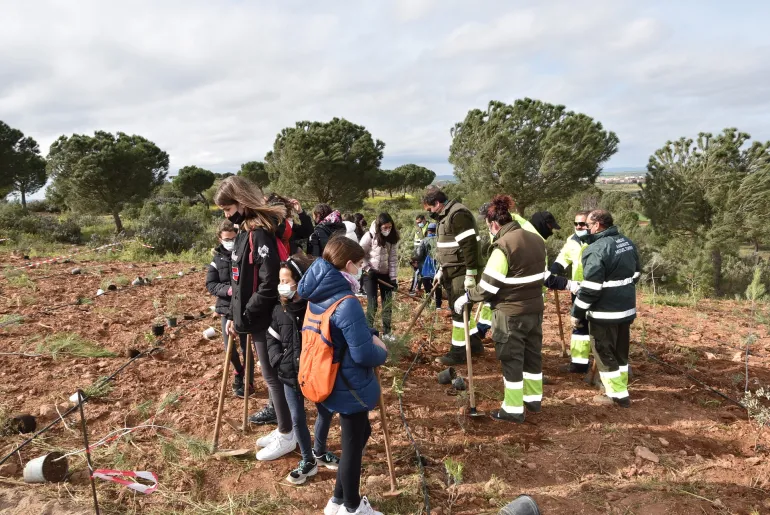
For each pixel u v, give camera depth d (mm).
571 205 26938
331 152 36094
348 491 2848
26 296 7797
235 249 3385
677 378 5387
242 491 3264
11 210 22891
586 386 5109
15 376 4840
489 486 3375
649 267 18016
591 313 4555
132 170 30312
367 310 5930
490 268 4086
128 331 6418
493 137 27484
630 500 3260
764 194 19156
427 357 5812
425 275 8031
